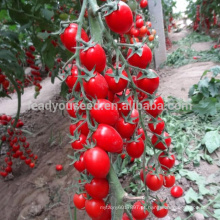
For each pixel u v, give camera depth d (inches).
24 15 66.7
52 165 90.5
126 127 26.5
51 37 69.8
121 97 26.0
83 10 24.0
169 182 35.5
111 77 25.0
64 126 119.4
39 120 134.0
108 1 22.8
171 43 263.4
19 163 97.0
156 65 185.2
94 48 22.5
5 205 75.9
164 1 254.1
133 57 25.2
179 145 76.2
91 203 28.4
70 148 99.0
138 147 29.3
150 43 84.8
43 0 64.6
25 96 194.7
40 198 75.0
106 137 22.8
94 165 22.5
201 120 93.4
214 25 275.9
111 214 29.2
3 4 66.6
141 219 35.5
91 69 23.8
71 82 28.0
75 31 25.0
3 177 89.2
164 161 33.9
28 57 95.7
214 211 54.5
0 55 66.7
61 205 70.3
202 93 98.3
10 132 86.3
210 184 62.6
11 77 81.7
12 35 78.0
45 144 106.6
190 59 179.2
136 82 28.0
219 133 81.3
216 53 179.8
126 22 23.5
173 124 90.5
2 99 201.0
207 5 258.8
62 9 83.7
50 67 80.7
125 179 69.9
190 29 334.0
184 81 136.2
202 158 72.8
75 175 82.4
